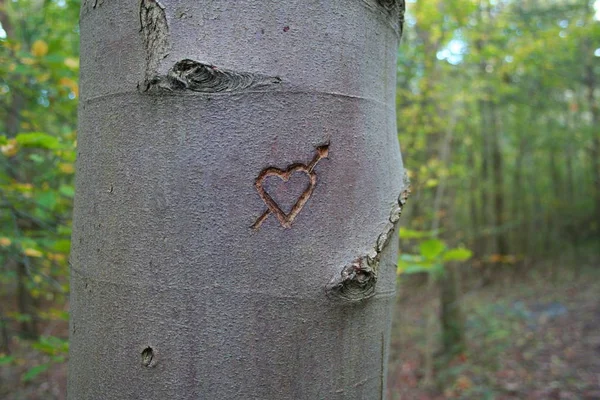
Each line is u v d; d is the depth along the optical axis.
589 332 5.77
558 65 6.80
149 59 0.60
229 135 0.59
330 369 0.62
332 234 0.62
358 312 0.63
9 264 2.56
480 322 6.04
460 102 5.00
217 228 0.59
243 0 0.60
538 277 9.75
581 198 13.81
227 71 0.59
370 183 0.65
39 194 1.72
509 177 12.25
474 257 8.81
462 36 4.43
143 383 0.60
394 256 0.70
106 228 0.63
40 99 2.13
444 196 5.16
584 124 10.62
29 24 2.77
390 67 0.71
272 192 0.60
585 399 3.98
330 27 0.62
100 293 0.63
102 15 0.65
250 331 0.59
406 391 3.98
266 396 0.59
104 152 0.63
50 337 1.51
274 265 0.59
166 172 0.59
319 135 0.61
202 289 0.59
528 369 4.67
